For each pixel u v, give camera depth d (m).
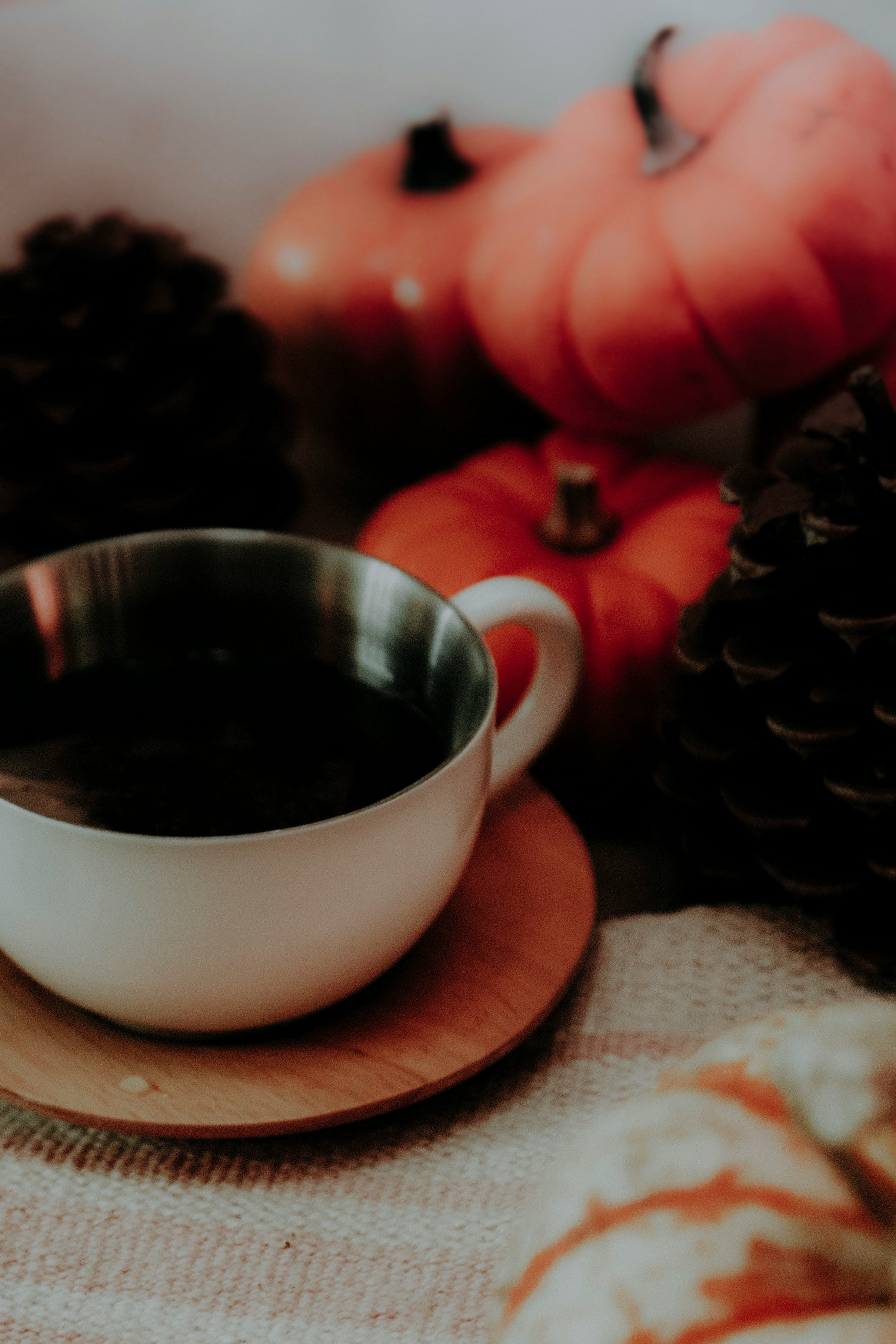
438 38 0.56
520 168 0.56
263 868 0.44
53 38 0.55
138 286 0.54
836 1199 0.40
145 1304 0.44
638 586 0.54
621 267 0.54
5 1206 0.45
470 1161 0.46
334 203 0.56
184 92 0.56
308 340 0.57
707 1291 0.37
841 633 0.47
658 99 0.54
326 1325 0.44
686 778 0.50
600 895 0.53
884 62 0.54
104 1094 0.46
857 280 0.54
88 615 0.49
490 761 0.47
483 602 0.49
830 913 0.50
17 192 0.57
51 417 0.55
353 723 0.48
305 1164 0.46
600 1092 0.47
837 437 0.48
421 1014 0.47
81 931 0.44
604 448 0.57
